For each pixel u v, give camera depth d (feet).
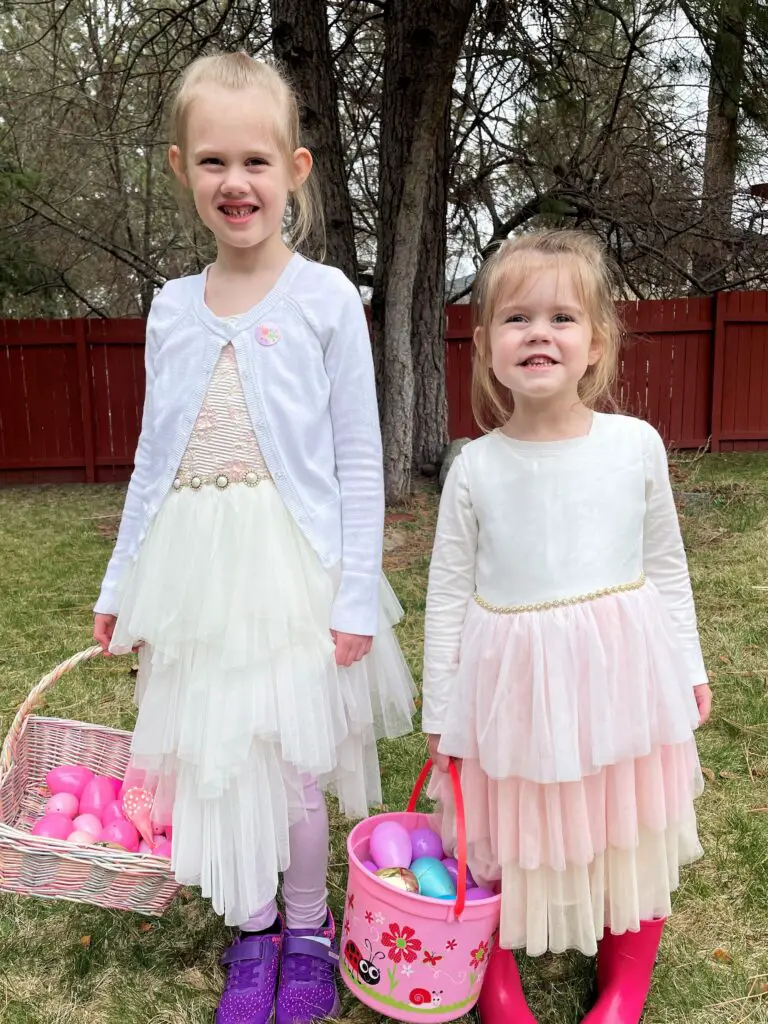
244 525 4.95
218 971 5.80
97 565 16.31
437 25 16.58
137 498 5.56
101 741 6.82
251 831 4.89
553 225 26.16
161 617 5.00
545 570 4.72
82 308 39.91
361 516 5.20
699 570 14.64
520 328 4.67
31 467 26.99
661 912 4.99
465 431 27.30
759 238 29.30
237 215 4.91
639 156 28.17
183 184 5.41
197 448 5.10
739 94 21.09
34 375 26.50
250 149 4.82
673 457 26.08
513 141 28.37
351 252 20.80
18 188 25.11
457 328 26.68
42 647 11.79
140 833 5.96
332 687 5.12
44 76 31.55
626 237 30.27
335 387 5.16
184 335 5.20
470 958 4.77
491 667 4.80
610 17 23.76
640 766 4.80
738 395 27.99
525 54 23.53
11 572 15.87
